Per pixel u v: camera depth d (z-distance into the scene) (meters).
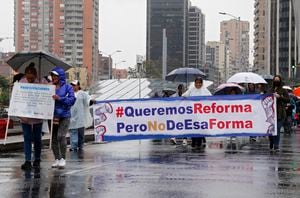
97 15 122.44
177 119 15.23
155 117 15.20
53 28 120.75
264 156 13.48
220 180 9.31
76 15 112.69
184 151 14.95
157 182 9.09
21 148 16.41
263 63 172.62
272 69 158.12
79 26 112.81
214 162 12.05
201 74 26.44
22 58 14.16
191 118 15.23
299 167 11.15
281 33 151.62
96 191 8.24
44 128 13.02
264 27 173.50
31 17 124.19
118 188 8.50
